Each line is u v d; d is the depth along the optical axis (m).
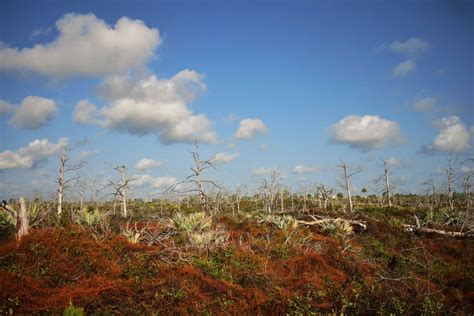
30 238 9.74
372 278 10.36
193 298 8.33
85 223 13.75
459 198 33.81
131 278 8.77
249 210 39.19
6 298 7.35
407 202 41.44
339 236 17.78
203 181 19.47
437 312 7.93
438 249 16.17
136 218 19.39
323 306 8.65
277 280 10.07
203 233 13.41
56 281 8.41
